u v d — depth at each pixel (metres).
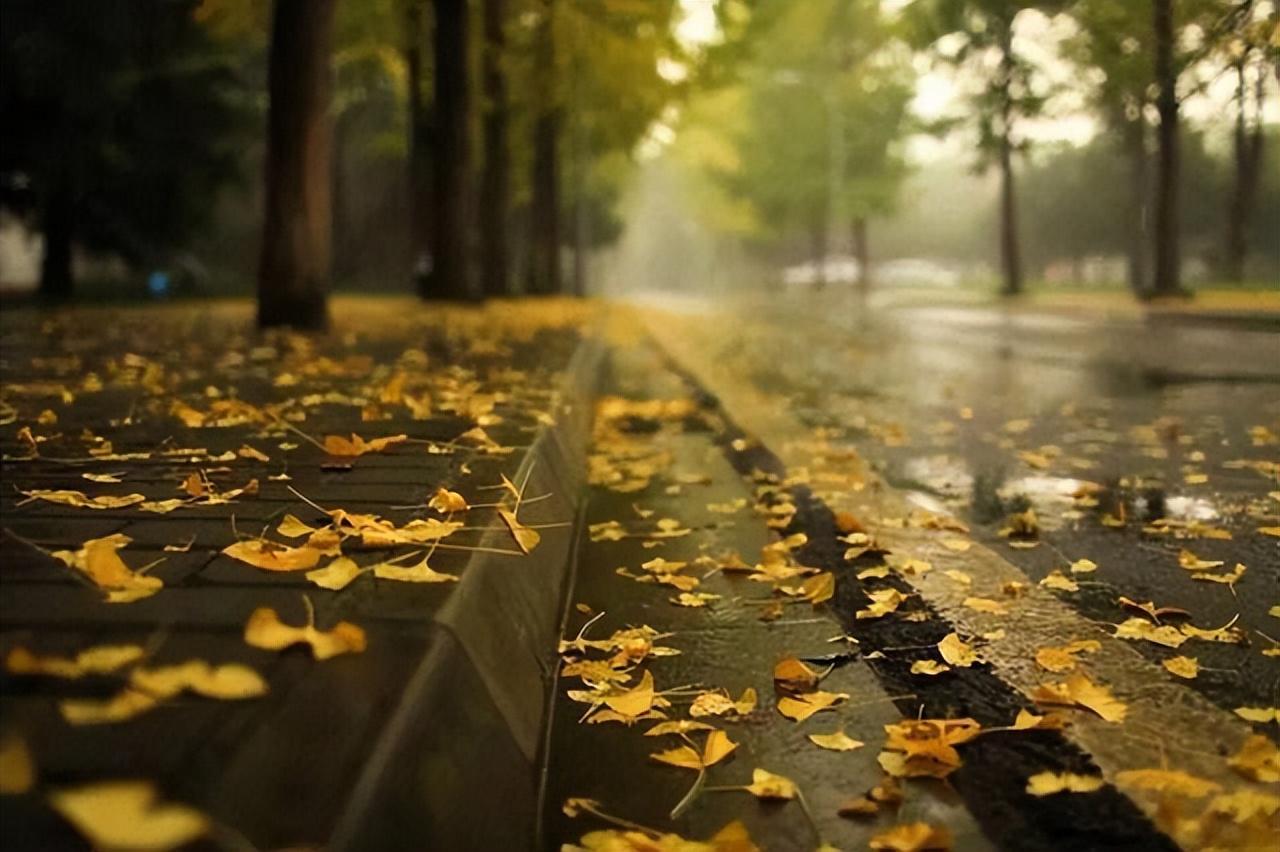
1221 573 4.61
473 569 3.13
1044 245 43.47
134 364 9.02
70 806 1.64
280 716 2.09
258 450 5.10
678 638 3.88
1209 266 26.64
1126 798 2.64
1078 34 17.16
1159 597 4.30
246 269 47.75
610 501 6.20
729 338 21.47
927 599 4.26
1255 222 25.27
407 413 6.32
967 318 27.64
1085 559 4.84
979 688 3.37
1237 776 2.75
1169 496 6.12
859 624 3.99
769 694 3.35
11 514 3.70
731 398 11.20
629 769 2.87
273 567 3.02
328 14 13.21
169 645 2.44
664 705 3.23
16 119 25.16
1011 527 5.38
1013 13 25.11
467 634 2.74
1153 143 23.73
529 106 28.50
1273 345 13.94
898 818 2.59
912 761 2.80
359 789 1.87
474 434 5.36
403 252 46.81
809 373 13.98
